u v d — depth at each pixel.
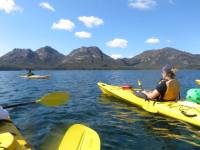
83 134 1.36
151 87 7.01
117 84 8.23
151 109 3.19
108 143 2.12
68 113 3.17
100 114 3.16
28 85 7.37
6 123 1.68
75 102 4.03
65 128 2.49
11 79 10.62
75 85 7.52
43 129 2.43
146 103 3.38
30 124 2.61
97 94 5.03
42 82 8.79
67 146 1.33
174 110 2.97
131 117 3.02
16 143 1.24
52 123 2.66
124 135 2.34
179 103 3.05
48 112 3.19
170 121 2.83
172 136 2.32
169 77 3.16
